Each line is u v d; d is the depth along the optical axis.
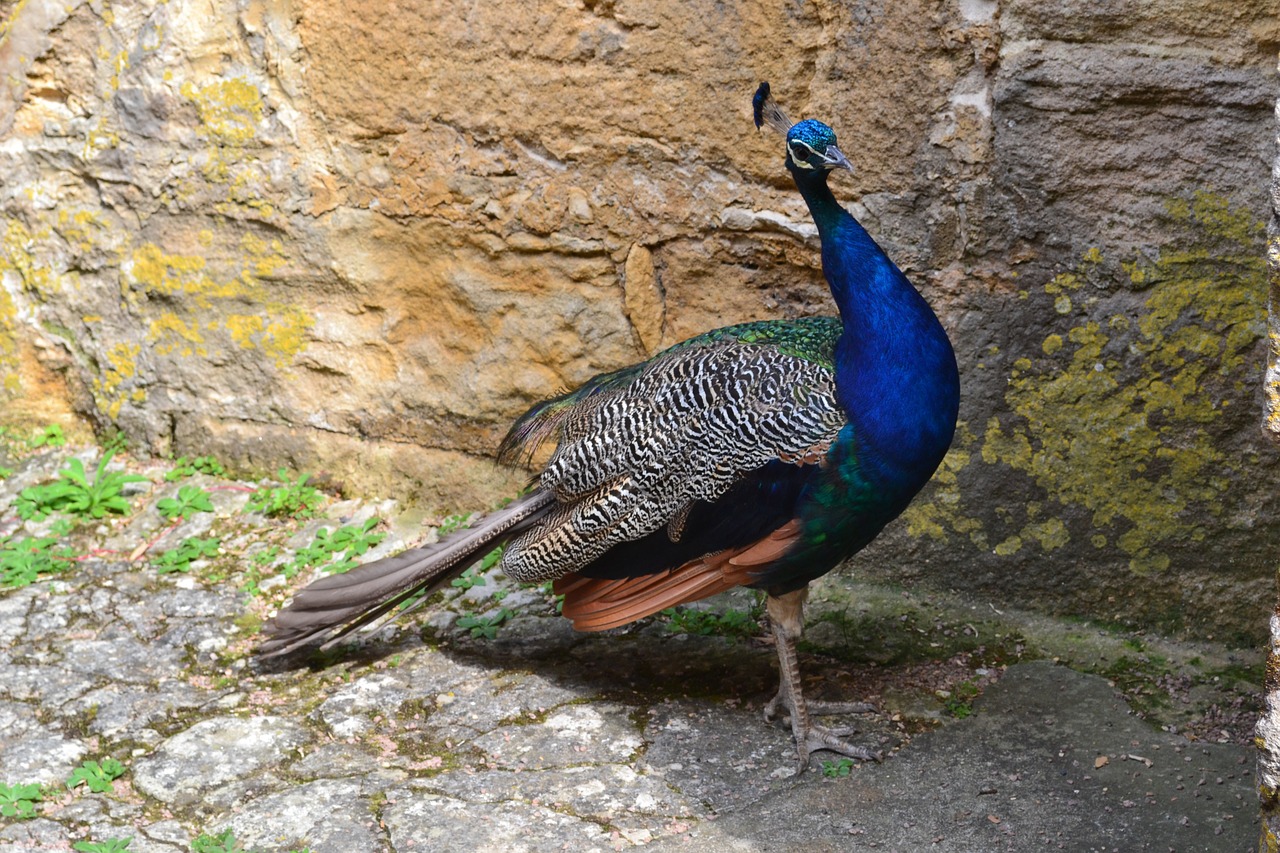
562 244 5.11
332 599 4.50
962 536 4.76
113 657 4.67
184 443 5.85
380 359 5.51
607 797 3.88
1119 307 4.39
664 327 5.11
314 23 5.18
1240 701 4.24
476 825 3.76
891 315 3.80
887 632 4.69
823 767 4.00
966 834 3.69
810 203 3.91
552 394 5.30
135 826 3.81
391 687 4.49
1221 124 4.14
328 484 5.67
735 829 3.73
